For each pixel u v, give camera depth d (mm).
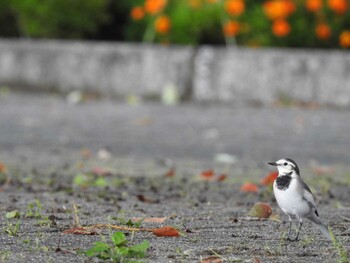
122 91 20719
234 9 20641
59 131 15906
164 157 13562
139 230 7191
